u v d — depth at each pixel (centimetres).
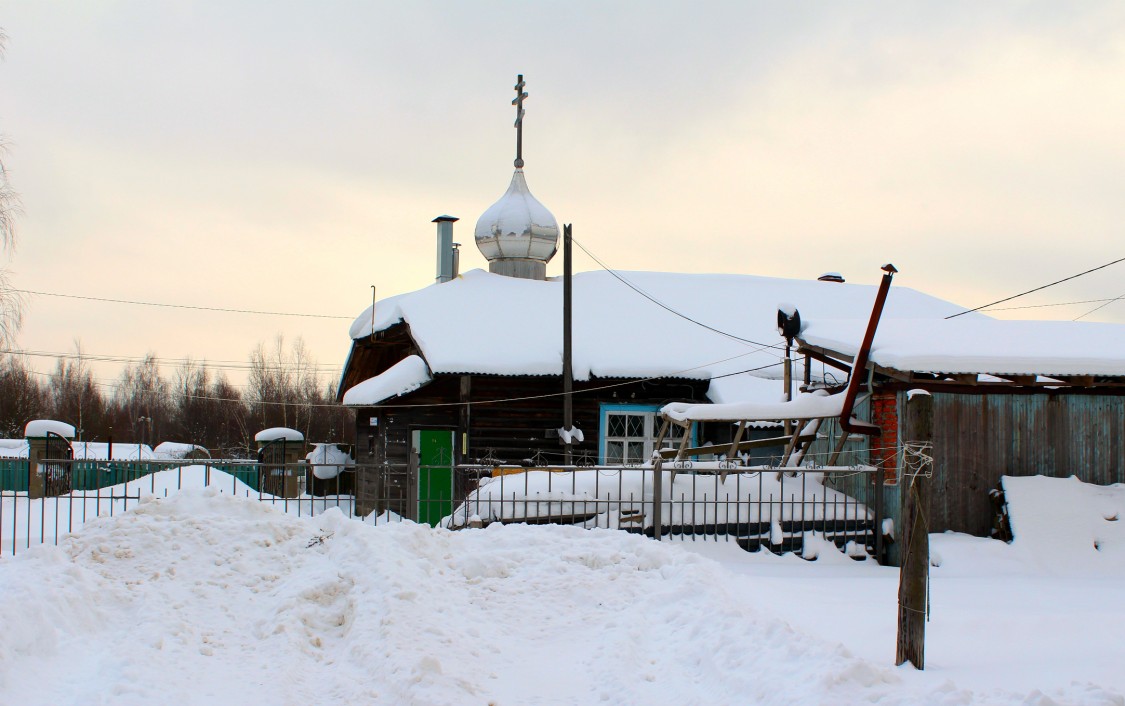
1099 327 1448
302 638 702
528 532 1002
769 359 2122
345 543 863
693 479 1301
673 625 730
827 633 709
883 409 1366
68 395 6184
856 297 2658
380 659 636
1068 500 1253
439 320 2130
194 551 845
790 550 1292
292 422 5991
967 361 1238
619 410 2041
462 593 828
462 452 2017
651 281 2642
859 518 1327
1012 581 1052
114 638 671
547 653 707
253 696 583
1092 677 569
